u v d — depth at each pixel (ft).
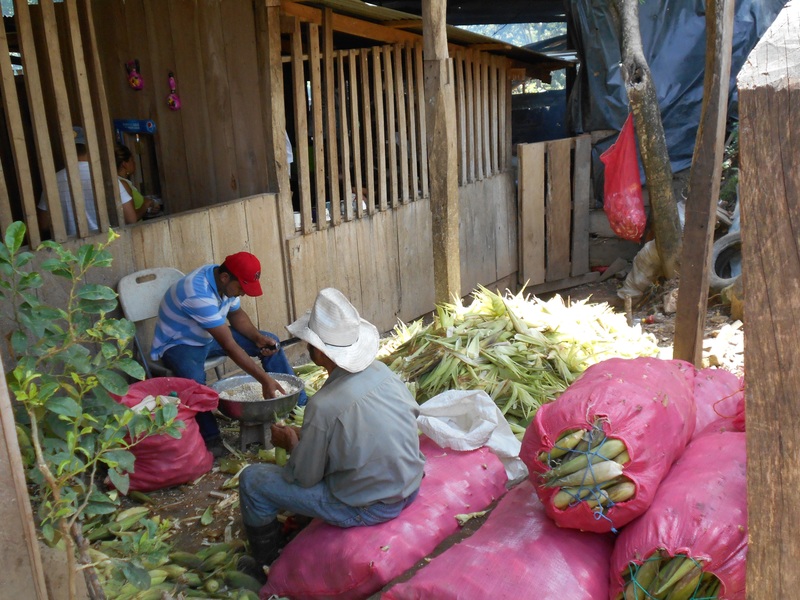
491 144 28.84
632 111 24.79
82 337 7.75
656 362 10.57
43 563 7.41
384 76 23.25
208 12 19.40
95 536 10.43
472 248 27.86
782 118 4.09
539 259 30.42
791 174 4.12
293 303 20.76
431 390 15.40
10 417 5.90
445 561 8.92
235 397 15.44
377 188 24.32
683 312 15.21
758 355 4.44
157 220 16.88
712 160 14.34
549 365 16.01
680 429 9.30
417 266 25.81
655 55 28.35
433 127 15.31
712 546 7.76
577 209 30.50
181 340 15.60
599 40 28.78
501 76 29.01
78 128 17.99
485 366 15.49
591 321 18.53
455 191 15.85
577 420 8.60
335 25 20.97
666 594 7.85
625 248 31.04
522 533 9.04
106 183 15.96
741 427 9.91
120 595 8.87
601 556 8.71
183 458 13.60
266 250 19.84
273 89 19.34
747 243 4.34
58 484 6.60
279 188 19.93
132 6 20.11
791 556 4.58
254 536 10.99
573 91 30.63
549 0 39.52
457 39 25.36
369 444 9.86
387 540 9.92
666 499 8.36
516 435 13.91
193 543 12.17
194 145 20.57
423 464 10.66
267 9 18.80
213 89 19.90
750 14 27.94
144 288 16.10
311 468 10.11
